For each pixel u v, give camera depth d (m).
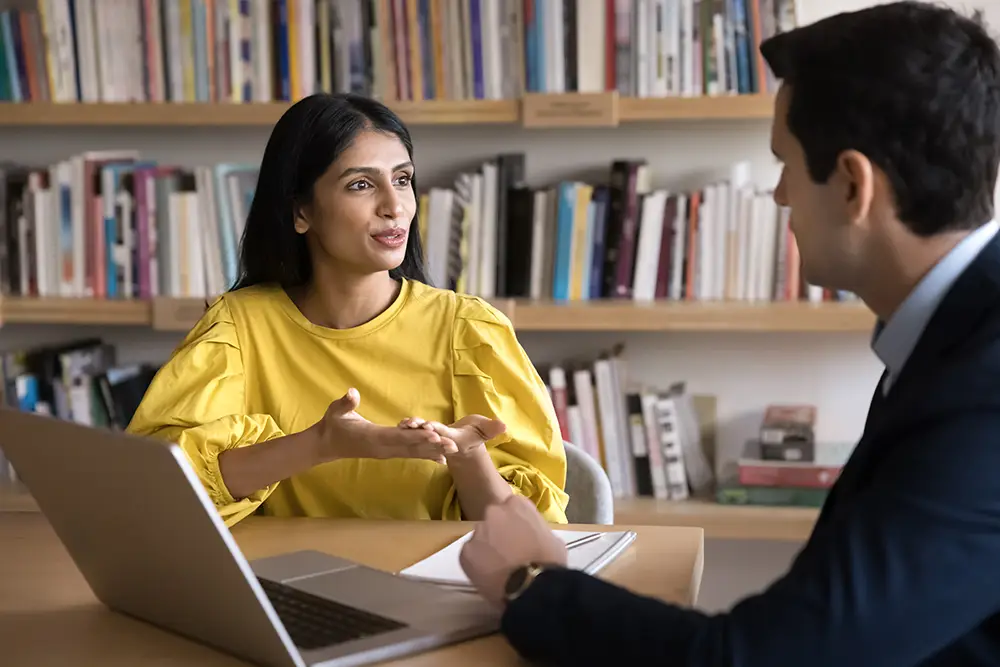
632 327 2.43
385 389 1.64
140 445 0.90
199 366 1.62
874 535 0.84
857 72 0.91
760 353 2.73
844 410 2.72
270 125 2.76
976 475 0.82
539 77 2.46
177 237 2.59
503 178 2.51
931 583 0.82
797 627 0.84
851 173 0.92
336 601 1.12
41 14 2.55
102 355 2.76
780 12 2.40
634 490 2.61
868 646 0.83
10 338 2.86
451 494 1.59
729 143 2.67
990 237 0.93
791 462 2.51
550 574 0.98
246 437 1.50
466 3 2.46
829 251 0.96
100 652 1.04
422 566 1.23
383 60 2.49
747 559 2.77
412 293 1.70
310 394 1.65
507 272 2.57
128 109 2.53
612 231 2.53
